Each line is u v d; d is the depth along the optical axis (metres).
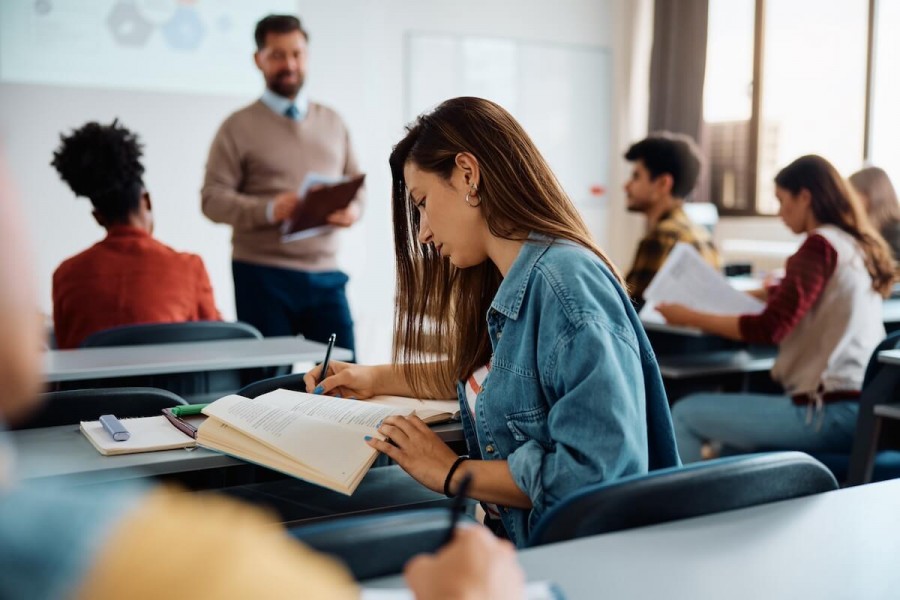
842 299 2.48
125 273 2.74
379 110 6.02
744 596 0.78
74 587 0.37
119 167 2.74
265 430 1.32
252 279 3.79
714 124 6.57
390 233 6.09
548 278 1.30
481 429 1.38
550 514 0.95
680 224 3.57
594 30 6.75
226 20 5.39
